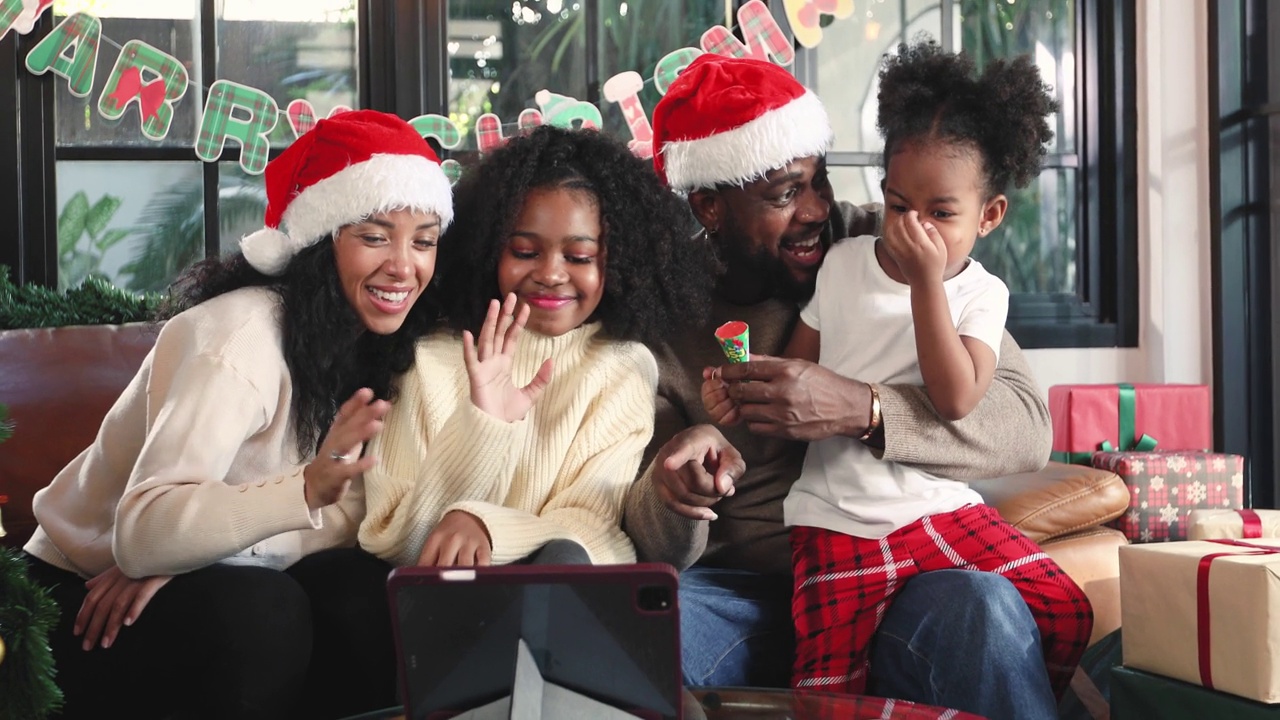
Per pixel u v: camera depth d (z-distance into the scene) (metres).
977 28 2.70
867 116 2.66
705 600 1.49
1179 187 2.68
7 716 1.17
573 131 1.50
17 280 2.23
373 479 1.40
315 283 1.33
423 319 1.47
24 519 1.71
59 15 2.32
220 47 2.41
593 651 0.87
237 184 2.39
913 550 1.42
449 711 0.88
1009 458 1.50
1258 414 2.63
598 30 2.55
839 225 1.69
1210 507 2.13
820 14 2.59
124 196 2.35
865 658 1.45
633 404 1.50
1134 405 2.33
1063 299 2.72
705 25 2.58
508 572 0.85
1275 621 1.24
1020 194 2.71
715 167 1.55
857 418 1.40
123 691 1.24
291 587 1.23
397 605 0.86
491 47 2.52
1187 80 2.67
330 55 2.46
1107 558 1.75
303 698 1.30
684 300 1.55
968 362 1.38
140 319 1.95
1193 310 2.69
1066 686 1.45
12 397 1.74
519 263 1.43
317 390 1.32
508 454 1.32
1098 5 2.70
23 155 2.26
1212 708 1.29
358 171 1.30
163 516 1.14
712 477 1.30
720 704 1.04
